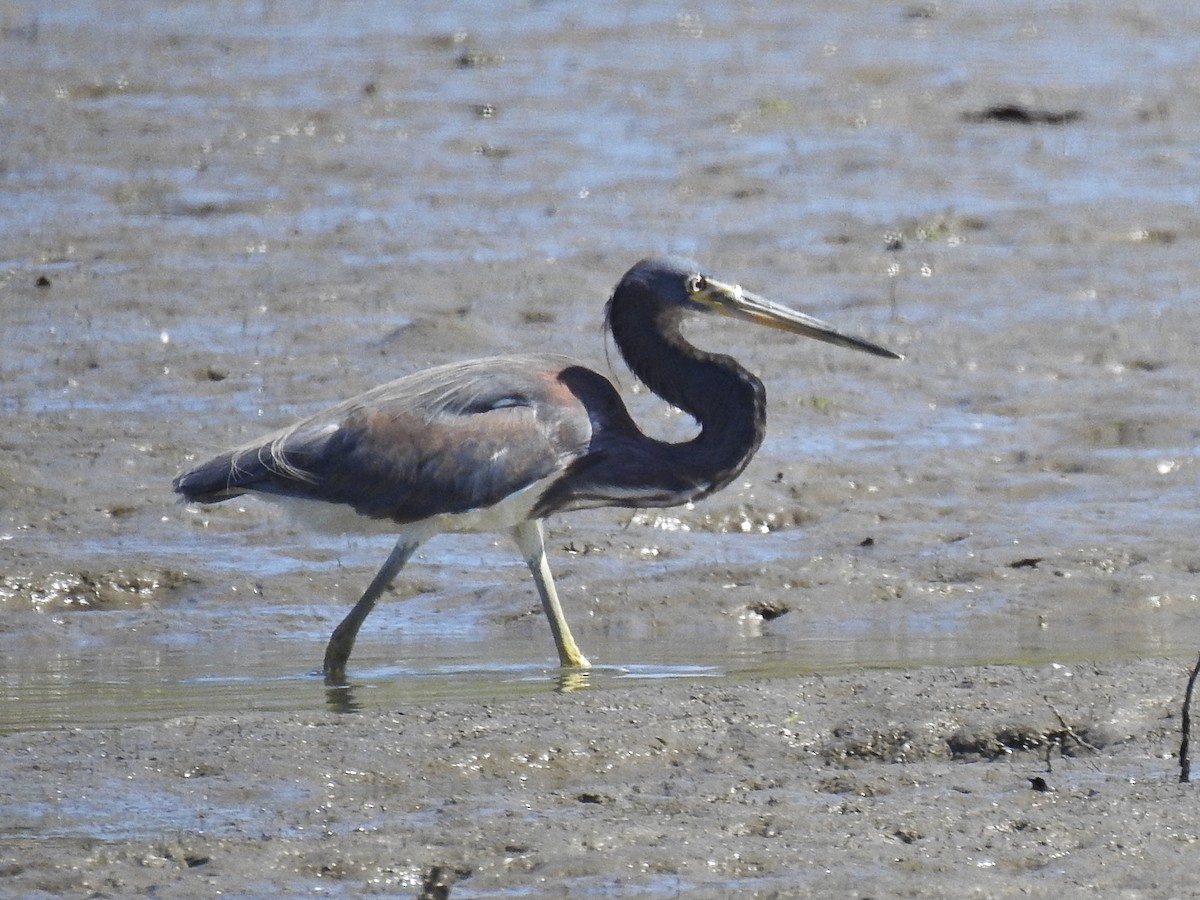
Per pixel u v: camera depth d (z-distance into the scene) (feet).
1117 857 26.16
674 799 29.01
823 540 49.42
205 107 107.76
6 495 51.80
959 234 82.17
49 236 79.87
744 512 51.42
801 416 59.00
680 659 40.11
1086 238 81.35
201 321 67.82
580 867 26.21
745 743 31.89
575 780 30.60
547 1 149.38
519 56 126.21
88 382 61.31
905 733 32.07
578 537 49.57
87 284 72.23
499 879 25.98
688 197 88.53
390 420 39.81
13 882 26.02
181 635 43.32
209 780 30.01
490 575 47.44
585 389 41.06
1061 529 49.73
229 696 36.83
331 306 69.56
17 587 46.09
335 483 39.75
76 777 30.12
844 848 26.73
